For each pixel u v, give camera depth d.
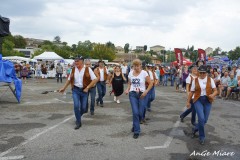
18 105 10.80
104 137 6.47
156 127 7.62
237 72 14.81
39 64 31.05
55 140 6.15
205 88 6.09
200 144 6.12
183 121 8.48
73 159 5.03
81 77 7.07
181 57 23.14
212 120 8.82
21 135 6.50
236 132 7.29
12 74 11.27
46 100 12.34
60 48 97.50
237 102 13.65
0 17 10.77
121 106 11.05
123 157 5.19
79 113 7.18
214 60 29.14
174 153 5.49
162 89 20.42
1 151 5.38
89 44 105.38
